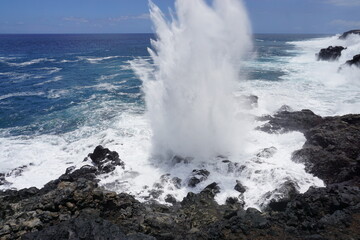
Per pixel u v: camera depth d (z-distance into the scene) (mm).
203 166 13438
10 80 36844
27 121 21094
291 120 17062
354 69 30969
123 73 41406
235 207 10547
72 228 7895
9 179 13438
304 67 40281
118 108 23641
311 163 12836
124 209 10234
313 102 22703
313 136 14492
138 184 12633
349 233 7953
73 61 58375
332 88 27156
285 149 14656
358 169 11648
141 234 7930
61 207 9570
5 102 26312
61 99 27078
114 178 13016
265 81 30828
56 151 16188
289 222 8836
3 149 16375
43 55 73312
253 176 12266
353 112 19969
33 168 14438
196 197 11195
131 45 117250
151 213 9930
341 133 14133
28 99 27328
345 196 9406
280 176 11852
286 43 108375
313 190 10203
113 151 14234
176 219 9805
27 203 10336
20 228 8555
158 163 14312
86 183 10461
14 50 91812
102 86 32375
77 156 15555
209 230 8695
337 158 12320
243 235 8336
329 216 8656
